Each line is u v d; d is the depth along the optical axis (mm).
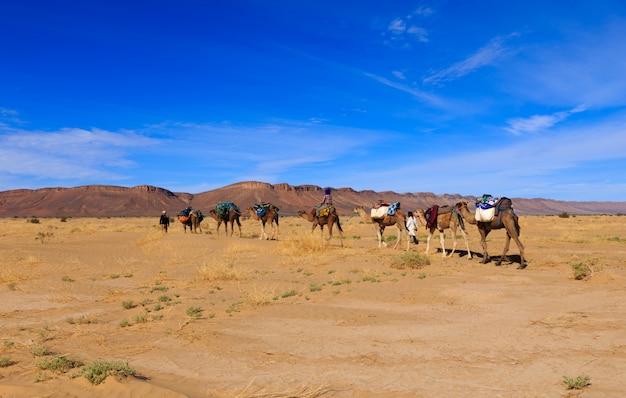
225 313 10016
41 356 6809
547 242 26422
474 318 8797
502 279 13258
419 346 7098
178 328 8680
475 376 5680
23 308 11234
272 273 16266
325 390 5340
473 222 17484
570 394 4977
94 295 12992
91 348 7445
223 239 26953
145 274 17266
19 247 27062
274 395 5195
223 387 5516
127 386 5277
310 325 8727
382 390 5297
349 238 30172
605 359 6105
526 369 5859
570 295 10570
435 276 14312
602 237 28594
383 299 11047
